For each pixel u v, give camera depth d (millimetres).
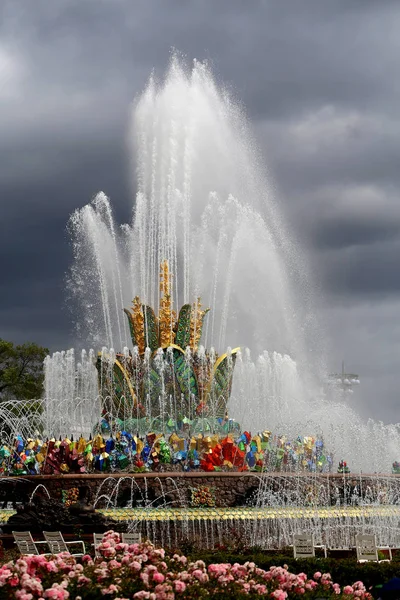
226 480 54281
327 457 60188
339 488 56812
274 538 52438
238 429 61000
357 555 39062
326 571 36250
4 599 24766
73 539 47062
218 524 52156
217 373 60938
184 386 60500
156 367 60594
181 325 61594
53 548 39781
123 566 29156
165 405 60312
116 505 53500
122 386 60625
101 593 26734
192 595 27422
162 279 62219
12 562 28562
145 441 55844
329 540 53281
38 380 108375
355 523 54281
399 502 57875
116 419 60438
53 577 27844
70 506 49688
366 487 57344
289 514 53094
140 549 31109
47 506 49188
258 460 56594
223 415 60875
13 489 54875
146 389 60406
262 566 37781
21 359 109188
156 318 61625
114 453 55375
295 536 41188
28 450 57219
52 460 56031
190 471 55250
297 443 59312
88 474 54156
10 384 106438
